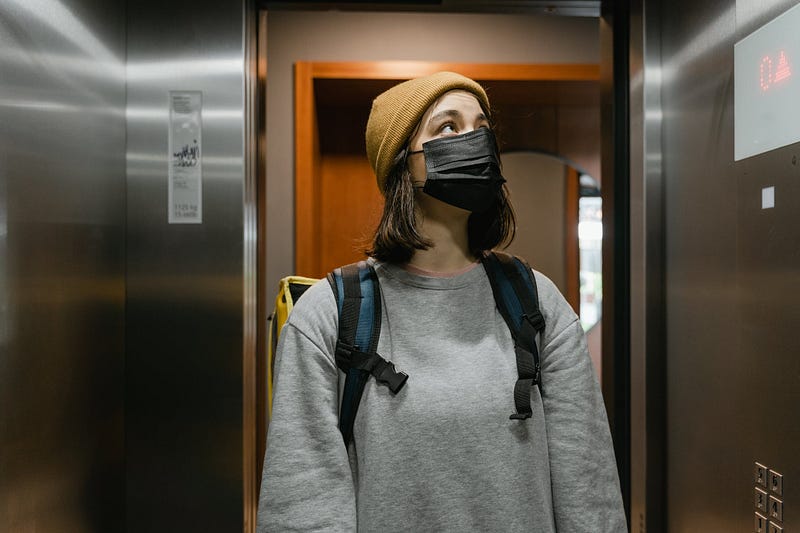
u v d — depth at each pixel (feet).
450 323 3.25
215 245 5.79
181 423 5.74
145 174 5.79
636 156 5.96
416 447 2.99
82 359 4.94
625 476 6.07
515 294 3.38
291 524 2.93
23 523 4.05
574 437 3.21
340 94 9.49
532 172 10.82
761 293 4.24
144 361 5.76
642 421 5.79
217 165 5.81
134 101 5.82
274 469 3.02
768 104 4.13
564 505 3.15
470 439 3.01
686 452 5.33
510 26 8.95
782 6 3.99
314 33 8.86
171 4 5.86
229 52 5.86
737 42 4.55
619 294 6.16
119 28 5.69
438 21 8.92
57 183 4.52
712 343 4.91
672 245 5.59
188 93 5.83
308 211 8.66
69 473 4.72
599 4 6.27
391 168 3.44
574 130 10.55
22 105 4.03
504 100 10.11
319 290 3.35
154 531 5.73
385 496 2.96
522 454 3.06
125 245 5.78
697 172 5.16
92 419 5.12
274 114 8.79
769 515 4.12
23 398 4.04
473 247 3.63
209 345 5.76
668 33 5.68
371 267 3.44
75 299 4.82
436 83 3.35
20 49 4.00
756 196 4.29
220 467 5.74
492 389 3.09
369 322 3.22
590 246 10.88
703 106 5.07
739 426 4.52
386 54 8.87
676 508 5.51
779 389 4.02
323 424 3.04
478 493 2.97
